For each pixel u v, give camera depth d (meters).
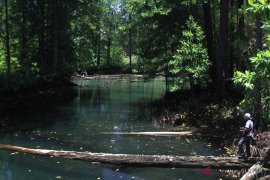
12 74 25.84
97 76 53.09
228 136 14.68
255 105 13.29
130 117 20.23
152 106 23.75
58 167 11.32
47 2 34.41
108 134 15.99
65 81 35.34
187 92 23.48
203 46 21.23
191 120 17.77
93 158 11.23
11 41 34.06
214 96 19.75
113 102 26.67
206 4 21.88
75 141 14.66
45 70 31.92
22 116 20.14
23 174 10.68
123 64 63.94
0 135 15.54
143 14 22.94
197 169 11.06
